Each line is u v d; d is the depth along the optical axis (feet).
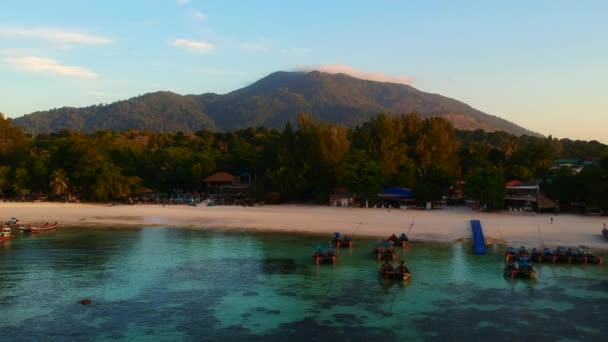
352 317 148.87
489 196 384.27
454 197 481.87
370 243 266.98
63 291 173.37
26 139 615.98
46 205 458.50
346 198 452.76
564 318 148.87
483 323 144.56
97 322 143.64
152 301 163.22
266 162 518.37
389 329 139.33
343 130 501.56
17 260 221.25
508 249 226.79
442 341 131.23
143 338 132.16
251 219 355.15
